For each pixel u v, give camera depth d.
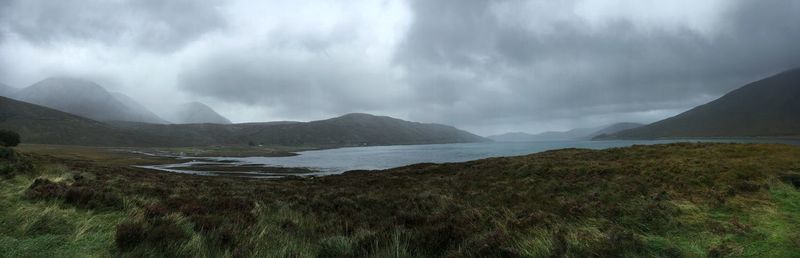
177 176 32.84
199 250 7.14
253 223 9.88
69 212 9.09
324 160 107.50
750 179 13.42
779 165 15.05
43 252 6.66
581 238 7.80
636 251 7.41
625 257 7.11
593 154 24.88
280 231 9.39
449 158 97.00
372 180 25.61
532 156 28.52
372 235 8.55
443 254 7.81
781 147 19.19
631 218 10.04
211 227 8.76
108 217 9.34
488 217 10.34
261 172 60.66
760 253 7.30
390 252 7.73
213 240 7.81
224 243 7.80
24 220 7.97
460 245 7.98
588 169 17.81
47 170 17.56
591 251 7.18
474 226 9.35
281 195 17.16
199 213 10.57
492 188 16.70
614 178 15.43
